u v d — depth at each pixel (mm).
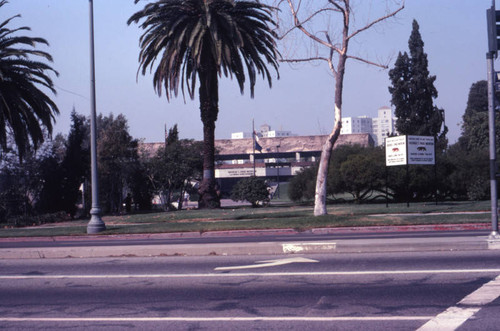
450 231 17219
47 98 32062
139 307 7918
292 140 70750
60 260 12727
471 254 11156
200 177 39781
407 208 25156
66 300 8555
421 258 10938
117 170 37281
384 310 7227
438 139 53375
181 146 38469
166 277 10055
